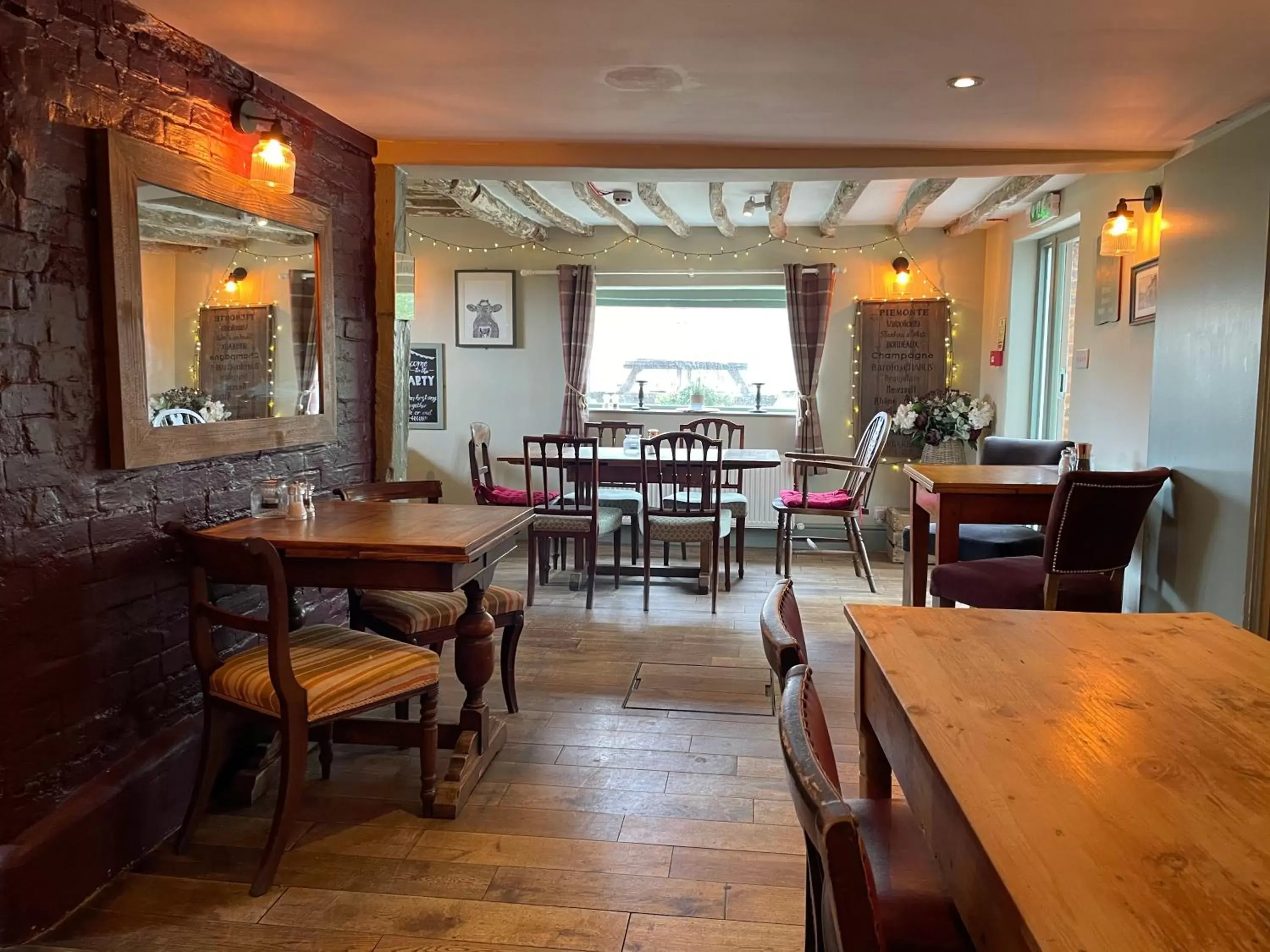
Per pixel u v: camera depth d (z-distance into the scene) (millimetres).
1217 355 3033
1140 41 2396
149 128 2252
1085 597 2992
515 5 2180
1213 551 3053
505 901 2008
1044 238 5234
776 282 6090
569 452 5234
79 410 2020
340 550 2188
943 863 1072
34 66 1874
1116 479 2811
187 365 2375
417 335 6363
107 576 2115
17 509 1851
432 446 6441
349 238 3379
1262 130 2793
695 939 1874
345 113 3133
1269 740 1154
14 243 1827
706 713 3123
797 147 3521
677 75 2686
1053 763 1084
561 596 4773
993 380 5734
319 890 2051
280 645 2016
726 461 4707
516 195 4777
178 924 1916
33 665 1898
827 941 960
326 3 2164
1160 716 1232
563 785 2572
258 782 2461
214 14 2230
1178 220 3295
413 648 2387
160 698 2322
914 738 1202
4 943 1788
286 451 2965
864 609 1779
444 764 2695
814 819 794
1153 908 799
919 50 2467
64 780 1994
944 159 3537
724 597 4777
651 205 4855
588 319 6125
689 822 2367
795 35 2365
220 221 2520
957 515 3316
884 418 4977
